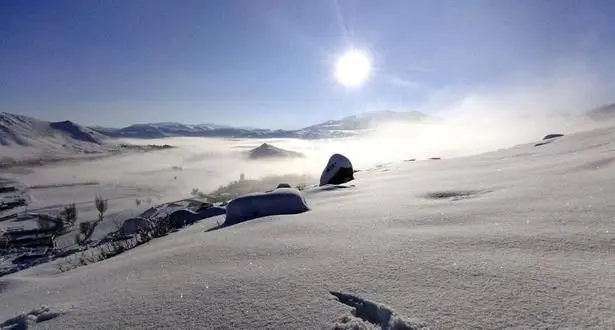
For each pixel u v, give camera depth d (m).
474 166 10.89
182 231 7.37
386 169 14.31
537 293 2.18
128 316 2.57
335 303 2.37
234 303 2.52
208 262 3.62
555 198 4.66
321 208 6.39
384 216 4.84
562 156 9.80
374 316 2.22
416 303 2.22
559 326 1.84
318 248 3.59
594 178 5.59
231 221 6.57
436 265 2.77
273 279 2.86
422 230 3.88
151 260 4.17
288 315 2.28
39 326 2.70
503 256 2.83
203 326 2.29
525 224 3.66
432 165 13.30
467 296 2.24
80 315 2.75
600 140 11.62
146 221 10.49
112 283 3.54
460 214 4.44
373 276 2.69
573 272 2.42
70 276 4.47
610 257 2.62
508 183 6.49
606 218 3.51
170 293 2.86
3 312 3.37
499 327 1.89
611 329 1.77
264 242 4.09
